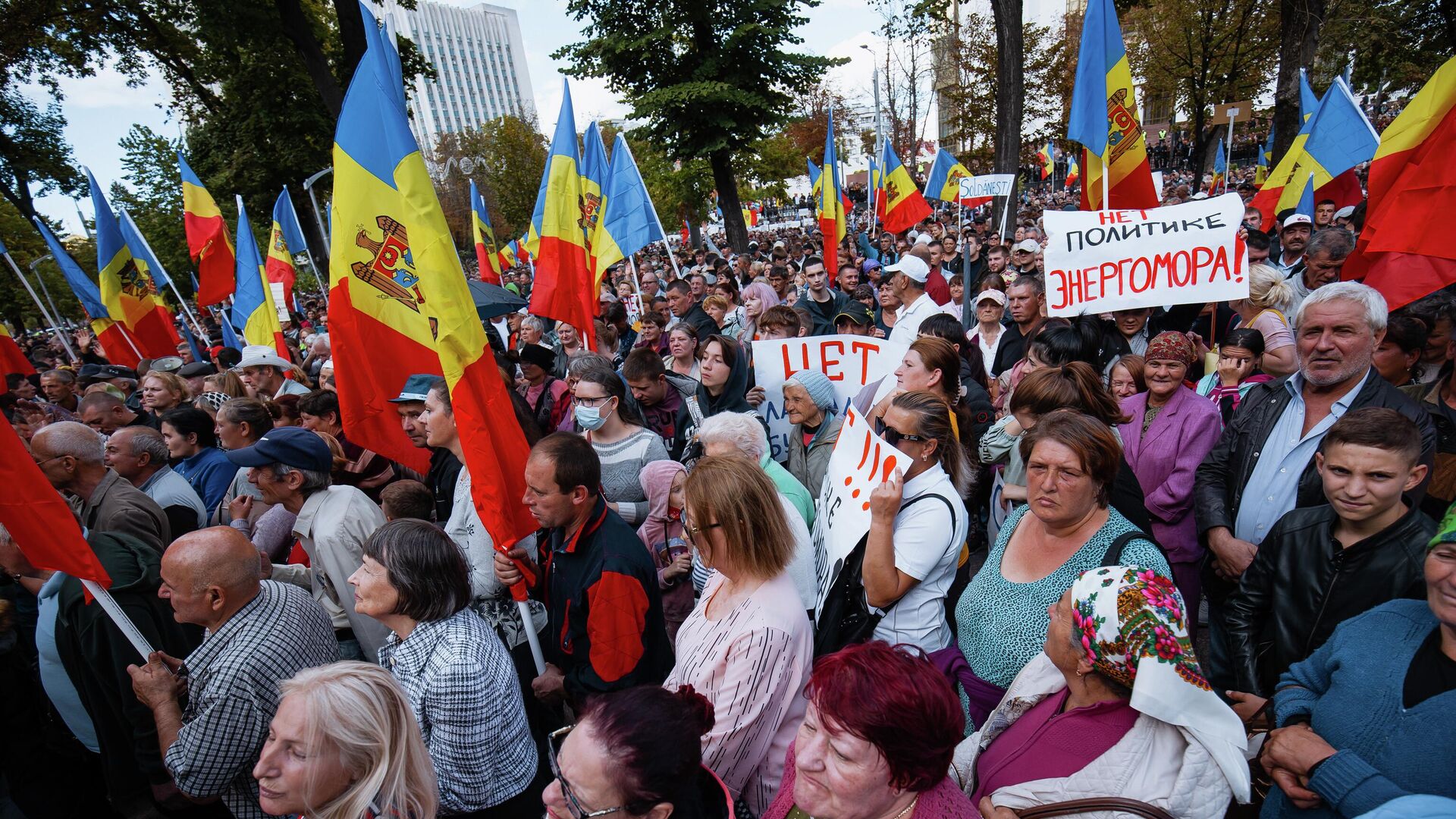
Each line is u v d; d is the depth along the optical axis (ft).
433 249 9.73
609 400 13.96
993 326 21.63
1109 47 17.47
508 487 10.26
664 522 12.51
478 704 7.87
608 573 9.05
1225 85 87.66
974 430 15.80
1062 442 7.65
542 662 10.50
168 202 108.27
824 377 13.71
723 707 7.32
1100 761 5.89
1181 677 5.47
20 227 94.73
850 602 9.46
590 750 5.35
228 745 8.23
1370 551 7.63
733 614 7.79
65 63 70.13
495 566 10.32
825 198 38.45
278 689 8.52
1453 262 12.17
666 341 26.76
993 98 98.07
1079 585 5.89
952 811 5.41
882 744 5.02
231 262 32.09
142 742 9.45
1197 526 11.04
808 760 5.33
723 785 6.11
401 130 9.67
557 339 28.66
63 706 11.22
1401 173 12.96
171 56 73.61
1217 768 5.53
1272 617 8.33
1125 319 18.01
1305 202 27.12
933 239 39.17
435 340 11.27
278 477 11.88
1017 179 47.88
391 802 6.21
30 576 11.55
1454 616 5.82
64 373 28.30
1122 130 18.03
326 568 11.75
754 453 11.21
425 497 12.07
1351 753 6.16
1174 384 11.84
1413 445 7.22
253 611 8.75
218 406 20.74
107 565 9.77
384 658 8.59
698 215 105.60
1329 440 7.65
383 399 11.63
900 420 9.20
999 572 8.51
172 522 13.39
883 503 8.66
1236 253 14.44
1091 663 5.81
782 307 18.93
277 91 74.33
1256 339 13.83
